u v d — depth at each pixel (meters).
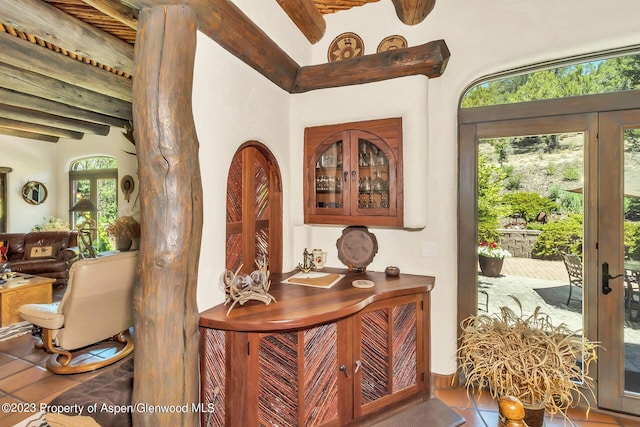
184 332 1.56
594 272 2.30
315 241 3.04
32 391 2.42
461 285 2.62
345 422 2.03
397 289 2.25
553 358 1.18
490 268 2.58
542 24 2.33
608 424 2.17
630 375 2.23
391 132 2.47
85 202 6.15
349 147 2.61
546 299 2.43
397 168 2.46
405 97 2.41
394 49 2.58
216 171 1.87
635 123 2.20
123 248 5.71
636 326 2.22
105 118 5.33
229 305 1.90
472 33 2.50
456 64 2.54
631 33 2.12
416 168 2.40
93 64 3.52
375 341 2.18
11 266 4.78
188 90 1.58
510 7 2.41
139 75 1.53
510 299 2.52
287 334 1.84
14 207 6.36
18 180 6.41
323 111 2.65
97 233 6.69
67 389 2.44
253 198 2.40
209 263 1.83
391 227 2.59
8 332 3.40
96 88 3.61
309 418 1.89
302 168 2.75
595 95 2.30
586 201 2.32
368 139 2.54
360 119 2.56
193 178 1.58
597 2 2.21
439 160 2.58
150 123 1.51
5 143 6.24
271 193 2.64
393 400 2.25
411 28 2.66
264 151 2.47
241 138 2.11
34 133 6.51
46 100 4.52
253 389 1.75
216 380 1.78
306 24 2.71
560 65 2.41
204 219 1.78
